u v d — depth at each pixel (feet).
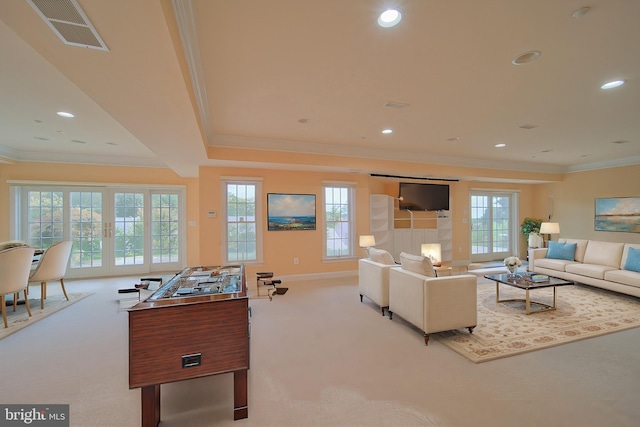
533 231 25.08
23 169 17.83
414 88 9.04
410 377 7.39
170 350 5.47
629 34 6.34
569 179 23.90
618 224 20.80
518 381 7.18
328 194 19.74
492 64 7.62
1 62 7.50
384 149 17.63
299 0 5.22
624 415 5.94
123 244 19.88
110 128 13.15
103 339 9.73
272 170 17.92
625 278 13.28
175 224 21.06
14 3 3.76
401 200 21.83
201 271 9.43
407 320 10.20
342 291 15.74
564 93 9.46
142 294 15.06
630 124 12.72
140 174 20.04
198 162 15.17
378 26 6.02
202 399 6.72
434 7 5.42
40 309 12.71
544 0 5.27
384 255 12.72
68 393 6.83
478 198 25.75
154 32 4.44
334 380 7.29
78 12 3.96
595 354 8.50
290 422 5.87
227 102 10.02
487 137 14.87
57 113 11.23
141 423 5.67
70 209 18.80
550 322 10.90
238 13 5.55
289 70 7.86
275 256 18.02
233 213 17.54
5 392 6.87
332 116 11.56
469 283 9.68
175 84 6.17
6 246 13.57
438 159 19.65
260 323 11.07
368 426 5.73
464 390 6.84
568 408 6.18
